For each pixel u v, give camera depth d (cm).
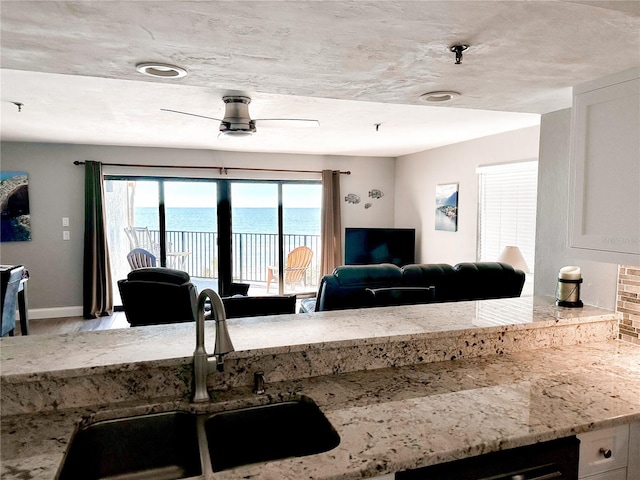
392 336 164
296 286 724
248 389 144
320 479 95
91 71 171
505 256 414
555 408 131
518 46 142
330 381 151
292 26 127
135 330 171
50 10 116
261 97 332
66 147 577
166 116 401
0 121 425
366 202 736
